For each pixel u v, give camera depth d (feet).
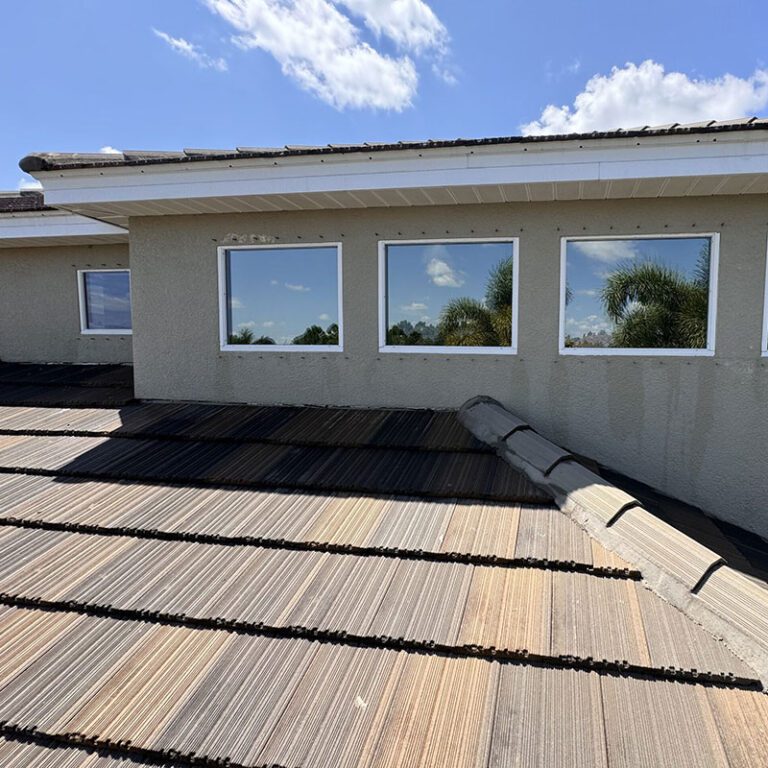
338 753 6.68
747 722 7.02
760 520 16.61
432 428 17.11
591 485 12.71
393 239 18.74
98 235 25.21
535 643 8.28
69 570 10.76
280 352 20.02
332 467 14.75
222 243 20.06
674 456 17.17
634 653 8.09
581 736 6.83
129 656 8.51
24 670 8.27
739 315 16.48
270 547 11.30
